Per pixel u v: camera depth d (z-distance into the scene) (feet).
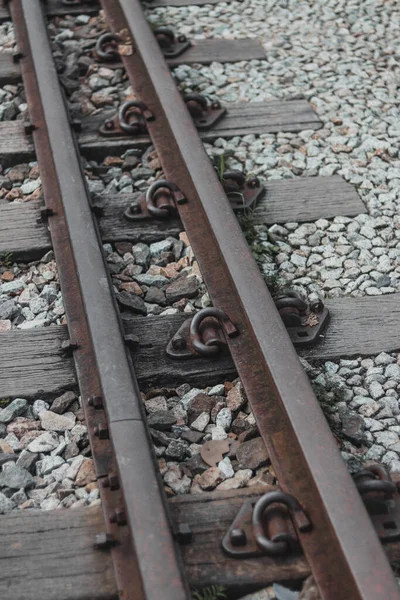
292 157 17.78
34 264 15.03
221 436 12.09
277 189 16.79
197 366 12.89
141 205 15.94
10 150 17.47
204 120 18.53
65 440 11.91
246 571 10.16
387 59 21.30
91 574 10.15
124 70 20.26
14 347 13.20
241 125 18.62
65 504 11.05
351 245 15.61
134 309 14.05
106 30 21.79
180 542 10.43
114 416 11.21
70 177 15.66
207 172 15.49
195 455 11.82
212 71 20.70
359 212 16.38
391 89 20.11
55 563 10.27
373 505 10.69
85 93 19.62
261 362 12.31
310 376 12.96
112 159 17.57
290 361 11.79
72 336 13.07
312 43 21.89
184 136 16.53
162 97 17.70
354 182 17.12
